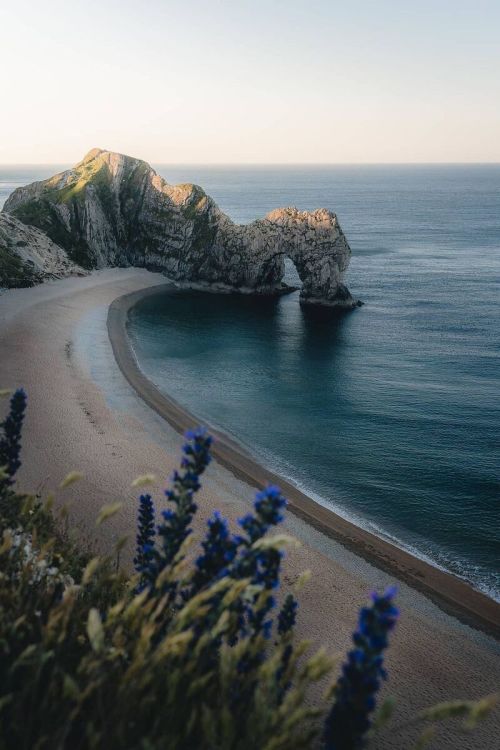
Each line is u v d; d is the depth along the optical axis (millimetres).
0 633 5113
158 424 44438
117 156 128125
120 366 60969
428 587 25578
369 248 165125
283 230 104562
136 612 4613
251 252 108750
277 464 39125
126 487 31703
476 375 60125
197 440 5719
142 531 8719
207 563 5477
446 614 23594
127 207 124312
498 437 43562
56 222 118312
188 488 5711
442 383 57594
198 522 28734
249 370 63469
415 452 41094
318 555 27219
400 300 102125
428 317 88875
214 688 4852
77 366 57938
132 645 4875
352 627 21578
